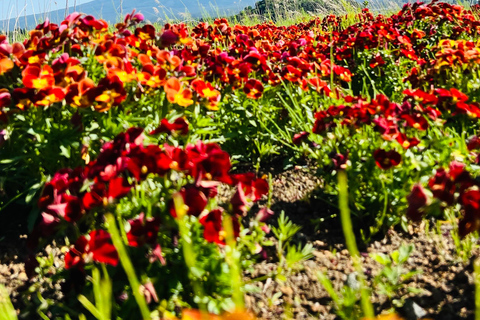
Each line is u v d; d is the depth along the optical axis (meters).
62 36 3.62
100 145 3.23
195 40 5.41
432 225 2.94
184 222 2.25
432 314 2.24
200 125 3.49
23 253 2.86
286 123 4.34
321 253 2.77
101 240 2.04
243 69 4.05
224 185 3.49
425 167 2.85
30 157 3.09
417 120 2.96
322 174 3.28
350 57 6.08
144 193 2.51
